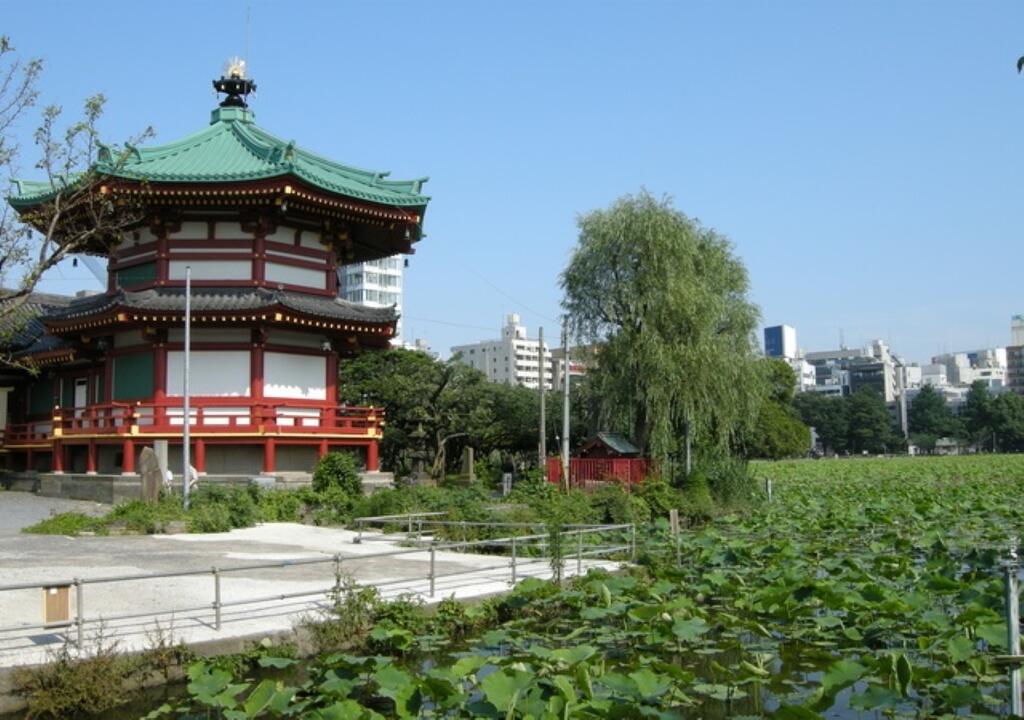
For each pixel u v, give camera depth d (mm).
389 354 62875
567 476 44000
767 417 93188
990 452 191875
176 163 40750
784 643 16406
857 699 11367
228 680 12367
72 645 14391
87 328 40062
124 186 34750
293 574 21812
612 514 37312
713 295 47094
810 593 17672
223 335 39875
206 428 38125
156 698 13875
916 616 16859
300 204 39562
